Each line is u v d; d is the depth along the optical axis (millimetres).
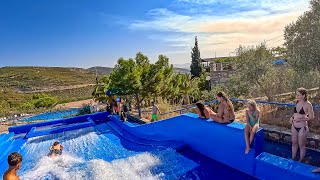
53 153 8891
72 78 135000
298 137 5574
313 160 5641
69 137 12461
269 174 5723
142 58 20078
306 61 10734
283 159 5672
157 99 21875
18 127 14836
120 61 18766
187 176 6672
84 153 9641
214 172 6801
